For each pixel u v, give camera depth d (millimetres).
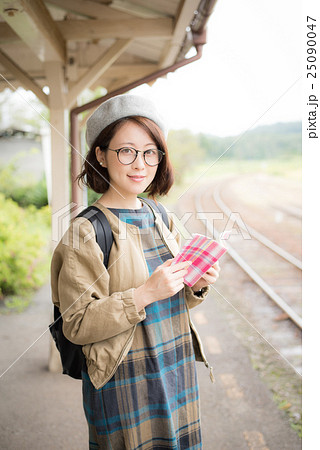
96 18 2432
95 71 2277
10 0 1370
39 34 1654
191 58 2213
